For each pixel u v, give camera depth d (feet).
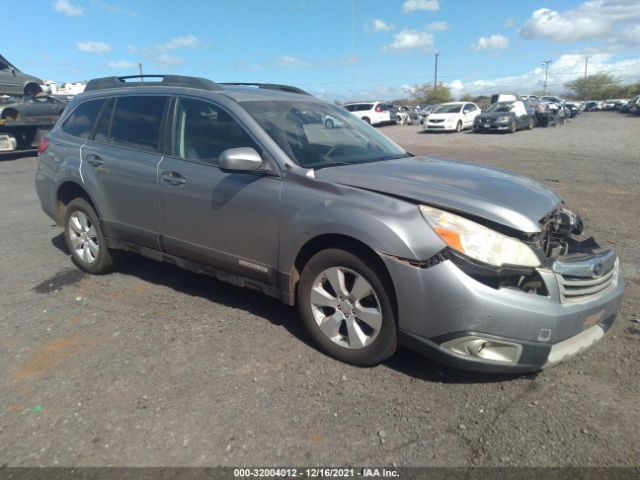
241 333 12.16
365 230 9.72
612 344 11.50
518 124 84.02
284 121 12.57
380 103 110.32
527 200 10.32
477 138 74.23
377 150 13.71
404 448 8.29
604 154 49.44
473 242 9.03
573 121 122.01
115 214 14.80
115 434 8.62
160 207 13.48
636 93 322.14
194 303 13.97
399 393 9.75
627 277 15.52
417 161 13.12
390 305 9.84
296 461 8.01
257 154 11.14
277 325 12.59
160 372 10.50
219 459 8.05
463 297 8.90
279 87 16.22
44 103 47.14
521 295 8.99
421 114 131.95
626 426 8.75
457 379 10.21
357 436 8.56
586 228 21.30
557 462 7.96
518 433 8.61
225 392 9.79
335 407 9.34
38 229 22.22
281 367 10.66
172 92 13.74
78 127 16.19
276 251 11.35
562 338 9.21
